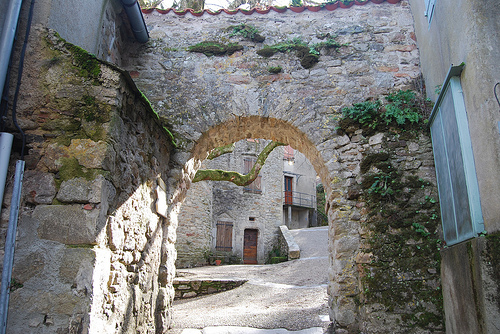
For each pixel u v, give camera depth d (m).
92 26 3.55
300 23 4.95
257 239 16.33
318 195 23.56
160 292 3.83
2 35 2.53
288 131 4.71
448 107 3.27
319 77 4.66
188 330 4.10
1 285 2.24
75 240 2.35
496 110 2.54
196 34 4.93
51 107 2.58
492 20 2.73
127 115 2.89
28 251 2.33
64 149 2.50
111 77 2.65
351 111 4.36
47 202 2.42
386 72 4.63
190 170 4.70
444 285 3.56
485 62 2.67
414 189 4.04
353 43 4.79
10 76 2.58
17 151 2.53
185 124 4.50
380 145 4.24
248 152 17.12
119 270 2.75
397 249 3.85
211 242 15.09
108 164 2.53
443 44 3.54
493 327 2.34
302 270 9.25
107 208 2.52
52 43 2.68
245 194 16.56
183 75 4.71
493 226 2.50
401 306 3.67
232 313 5.07
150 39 4.88
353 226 4.01
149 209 3.49
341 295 3.80
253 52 4.81
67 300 2.27
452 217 3.35
